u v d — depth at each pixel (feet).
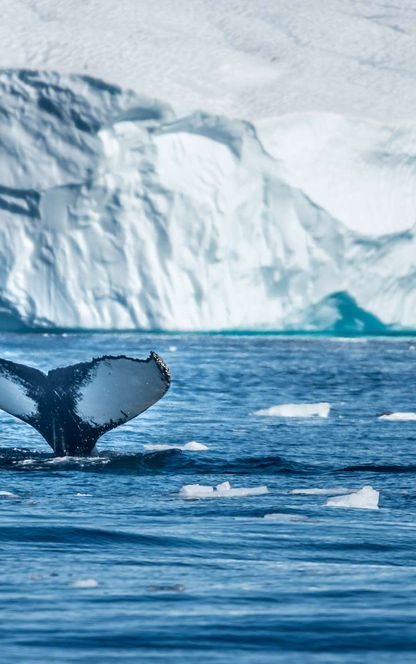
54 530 126.93
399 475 189.78
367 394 404.98
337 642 78.33
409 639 79.20
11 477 174.19
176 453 204.64
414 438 250.16
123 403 183.52
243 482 178.40
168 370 177.06
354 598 92.89
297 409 313.53
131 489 165.99
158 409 325.62
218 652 75.66
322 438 248.11
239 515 142.61
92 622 83.25
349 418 305.12
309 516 143.02
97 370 182.09
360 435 255.91
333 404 359.66
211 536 125.29
